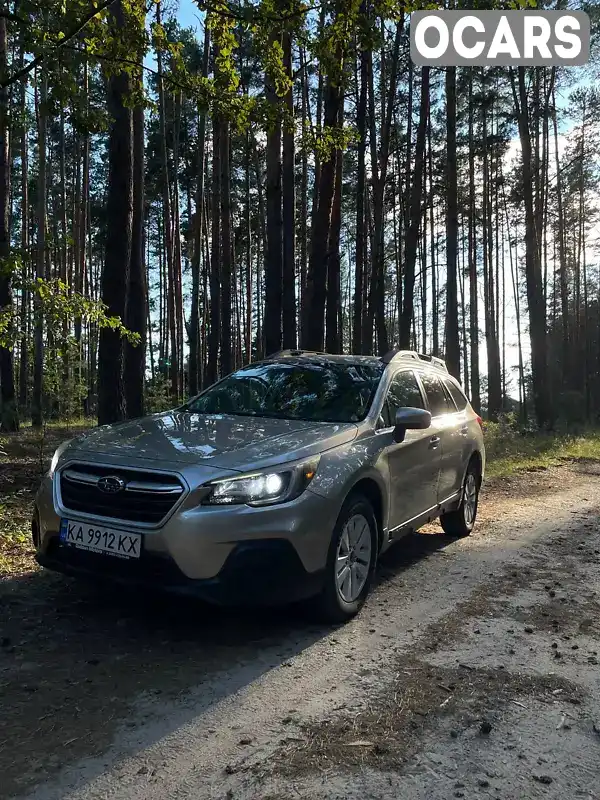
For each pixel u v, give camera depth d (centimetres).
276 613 451
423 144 1781
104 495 386
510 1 711
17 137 664
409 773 272
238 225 3791
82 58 549
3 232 1543
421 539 705
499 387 3150
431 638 421
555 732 311
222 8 629
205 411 537
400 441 506
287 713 317
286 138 1415
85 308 656
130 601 456
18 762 268
